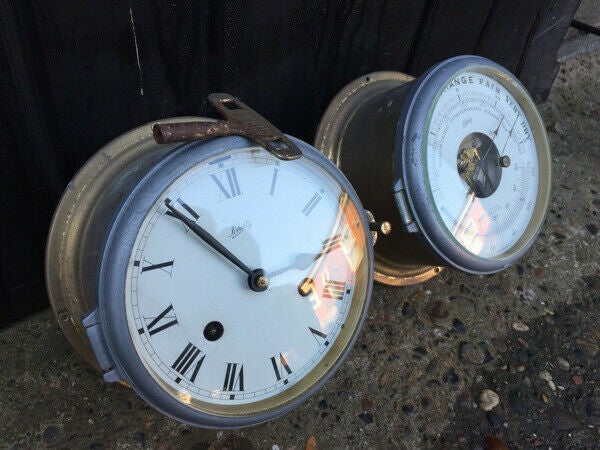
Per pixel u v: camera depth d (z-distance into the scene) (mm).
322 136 373
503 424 367
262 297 260
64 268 283
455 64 332
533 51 556
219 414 252
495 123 354
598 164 563
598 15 700
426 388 372
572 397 389
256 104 379
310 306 275
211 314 248
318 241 274
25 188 302
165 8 290
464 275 438
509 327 418
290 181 264
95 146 317
